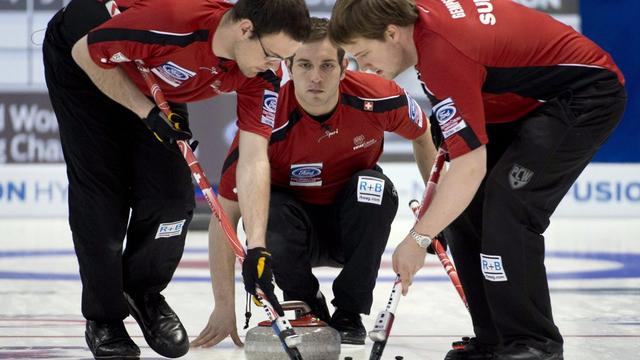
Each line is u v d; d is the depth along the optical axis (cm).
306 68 1230
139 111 1064
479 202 1099
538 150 1016
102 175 1138
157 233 1177
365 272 1263
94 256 1145
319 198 1356
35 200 3148
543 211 1038
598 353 1178
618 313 1512
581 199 3278
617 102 1029
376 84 1312
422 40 981
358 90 1295
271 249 1248
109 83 1069
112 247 1148
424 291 1823
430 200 1075
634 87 3219
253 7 995
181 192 1179
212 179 3072
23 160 3125
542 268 1036
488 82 1005
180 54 1048
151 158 1156
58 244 2589
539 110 1038
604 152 3266
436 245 1152
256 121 1109
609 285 1853
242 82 1091
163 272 1199
